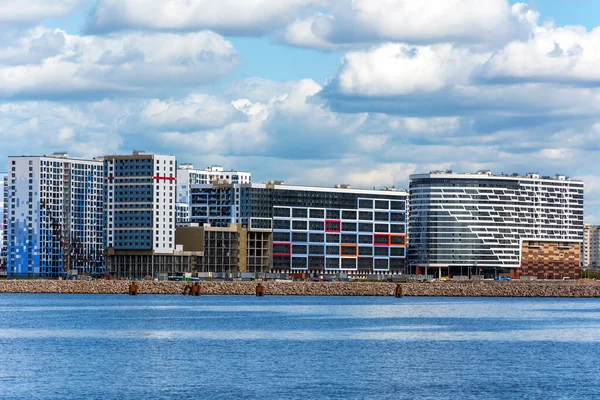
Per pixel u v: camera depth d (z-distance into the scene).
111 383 182.12
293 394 171.50
